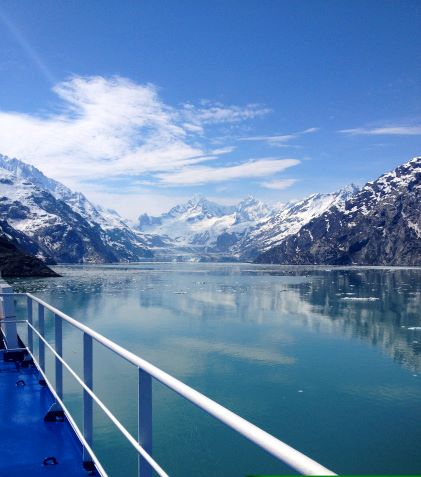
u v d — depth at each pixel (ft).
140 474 10.18
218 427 80.79
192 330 194.18
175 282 510.99
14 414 21.09
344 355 148.77
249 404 97.76
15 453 17.38
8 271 503.61
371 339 179.52
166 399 94.99
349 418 89.61
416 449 74.90
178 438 76.38
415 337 184.65
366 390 108.68
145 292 370.73
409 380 117.91
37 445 18.08
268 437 5.99
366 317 241.76
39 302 24.36
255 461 68.18
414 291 401.90
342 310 269.23
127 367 116.06
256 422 87.25
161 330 194.08
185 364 132.57
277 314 249.34
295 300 323.57
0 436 18.86
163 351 150.41
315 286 460.14
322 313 255.70
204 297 337.11
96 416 82.69
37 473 15.93
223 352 149.89
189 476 64.08
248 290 407.23
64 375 106.93
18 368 27.84
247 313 252.01
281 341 171.63
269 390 108.17
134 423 79.00
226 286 454.81
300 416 90.68
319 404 98.02
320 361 139.33
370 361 140.56
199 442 74.90
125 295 342.64
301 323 217.97
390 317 242.37
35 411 21.44
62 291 366.22
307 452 73.77
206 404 7.38
